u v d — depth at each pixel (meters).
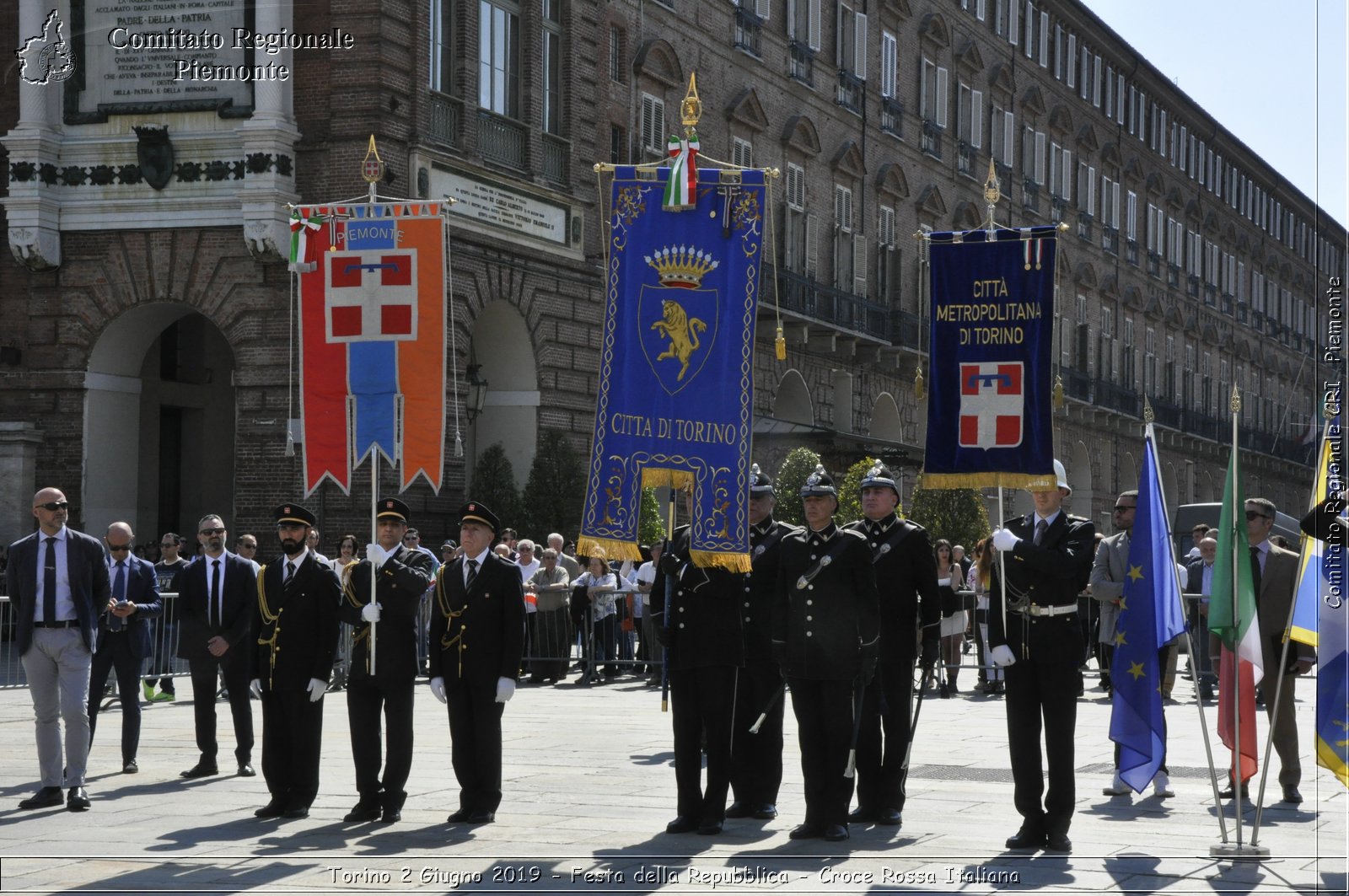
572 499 39.25
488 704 15.20
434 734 22.31
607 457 15.81
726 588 14.91
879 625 14.53
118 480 37.44
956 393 15.75
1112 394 80.31
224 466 44.69
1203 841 14.40
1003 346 15.70
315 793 15.81
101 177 36.41
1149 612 14.26
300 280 17.02
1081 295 78.25
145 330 37.75
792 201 54.03
